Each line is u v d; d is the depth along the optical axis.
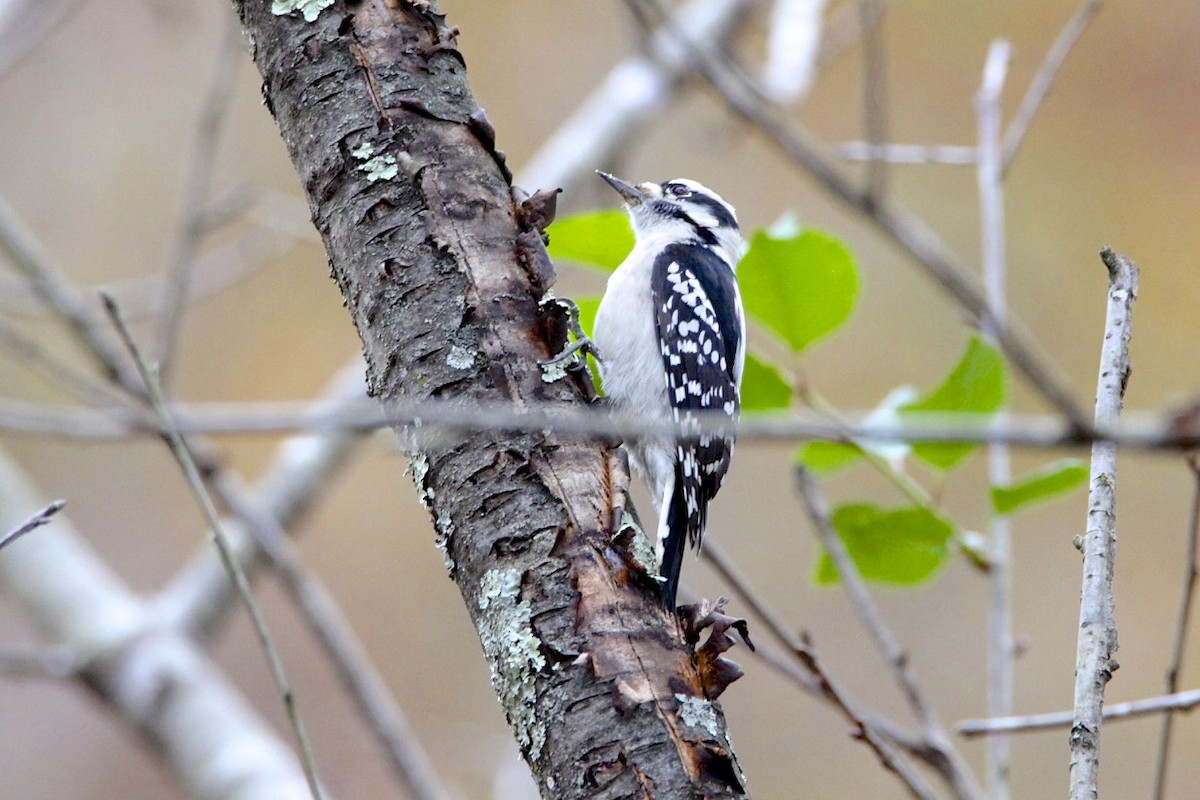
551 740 4.77
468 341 5.48
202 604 11.02
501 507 5.16
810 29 11.42
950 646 13.91
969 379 6.38
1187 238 14.72
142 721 10.40
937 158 7.94
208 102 9.98
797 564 14.30
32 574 11.10
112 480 15.08
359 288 5.68
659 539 8.23
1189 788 13.14
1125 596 14.04
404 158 5.70
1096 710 4.62
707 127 13.02
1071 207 15.02
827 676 6.20
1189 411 2.86
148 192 15.61
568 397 5.44
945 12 15.48
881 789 13.09
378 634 14.30
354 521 14.80
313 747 13.67
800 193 15.26
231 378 14.86
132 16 15.82
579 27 16.25
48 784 13.85
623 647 4.86
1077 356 14.70
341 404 11.62
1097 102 15.12
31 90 15.64
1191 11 14.99
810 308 6.89
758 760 13.30
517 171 15.82
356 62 5.86
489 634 5.05
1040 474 6.30
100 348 10.02
